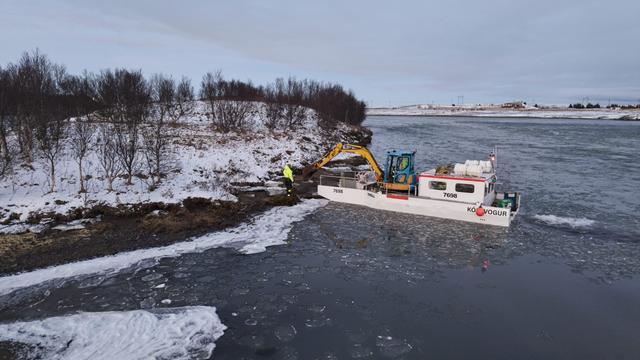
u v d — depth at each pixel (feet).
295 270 47.29
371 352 32.35
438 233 60.29
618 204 77.46
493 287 43.45
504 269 48.03
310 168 82.89
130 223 60.08
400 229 62.03
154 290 41.86
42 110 74.49
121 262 47.98
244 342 33.45
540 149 164.45
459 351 32.48
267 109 173.88
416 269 47.93
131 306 38.70
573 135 236.22
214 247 53.72
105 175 74.59
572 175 107.24
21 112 74.54
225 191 77.41
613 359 31.40
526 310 38.73
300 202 77.71
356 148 77.87
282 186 87.25
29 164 73.26
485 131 271.90
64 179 70.54
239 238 57.31
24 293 40.40
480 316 37.70
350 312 38.34
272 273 46.42
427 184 67.97
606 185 94.73
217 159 96.99
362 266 48.62
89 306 38.47
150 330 34.73
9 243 50.93
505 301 40.50
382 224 64.39
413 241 57.00
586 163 128.16
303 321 36.73
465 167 66.44
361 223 64.80
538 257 51.62
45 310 37.58
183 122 140.87
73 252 49.96
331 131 185.47
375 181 80.12
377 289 42.91
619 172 111.75
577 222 65.82
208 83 179.93
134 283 43.21
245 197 77.56
